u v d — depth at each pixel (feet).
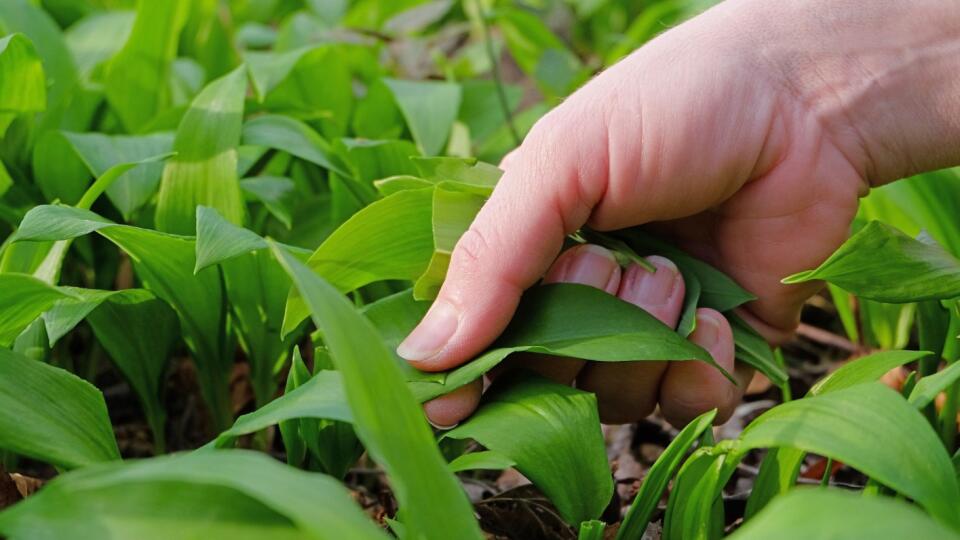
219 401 1.42
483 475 1.48
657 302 1.22
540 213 1.16
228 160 1.38
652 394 1.30
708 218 1.32
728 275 1.33
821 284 1.31
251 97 1.71
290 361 1.52
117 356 1.35
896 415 0.95
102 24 1.95
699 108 1.18
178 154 1.39
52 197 1.52
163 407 1.41
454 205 1.19
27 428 1.03
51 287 1.09
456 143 1.82
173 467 0.83
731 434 1.53
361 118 1.82
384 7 2.51
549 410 1.10
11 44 1.39
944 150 1.25
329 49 1.77
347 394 0.86
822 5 1.23
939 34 1.21
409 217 1.20
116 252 1.53
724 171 1.20
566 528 1.28
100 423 1.08
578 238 1.27
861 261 1.10
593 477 1.07
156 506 0.86
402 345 1.15
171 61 1.77
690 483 1.07
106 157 1.45
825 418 0.97
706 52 1.20
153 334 1.36
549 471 1.07
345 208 1.49
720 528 1.10
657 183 1.20
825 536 0.80
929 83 1.22
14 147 1.55
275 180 1.49
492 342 1.17
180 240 1.25
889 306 1.59
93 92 1.73
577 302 1.17
